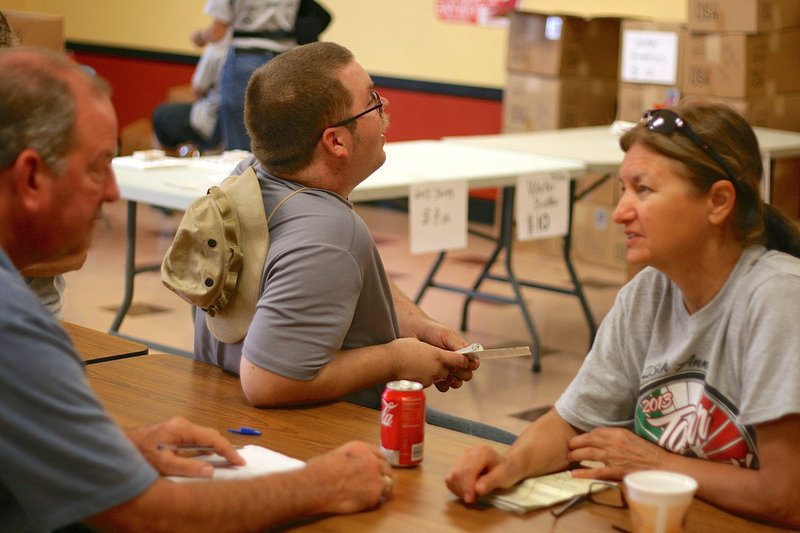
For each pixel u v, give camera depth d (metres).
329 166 1.97
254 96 1.98
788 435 1.41
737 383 1.51
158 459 1.46
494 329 5.03
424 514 1.42
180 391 1.91
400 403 1.57
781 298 1.45
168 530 1.25
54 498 1.19
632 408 1.72
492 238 4.78
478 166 4.28
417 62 7.69
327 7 8.03
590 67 6.29
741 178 1.50
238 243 1.91
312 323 1.82
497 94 7.28
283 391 1.81
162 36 9.18
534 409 3.92
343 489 1.41
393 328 2.10
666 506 1.26
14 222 1.22
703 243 1.52
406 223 7.72
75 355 1.24
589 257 6.50
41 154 1.19
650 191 1.51
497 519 1.42
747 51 5.44
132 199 3.53
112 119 1.27
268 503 1.33
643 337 1.67
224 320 1.96
